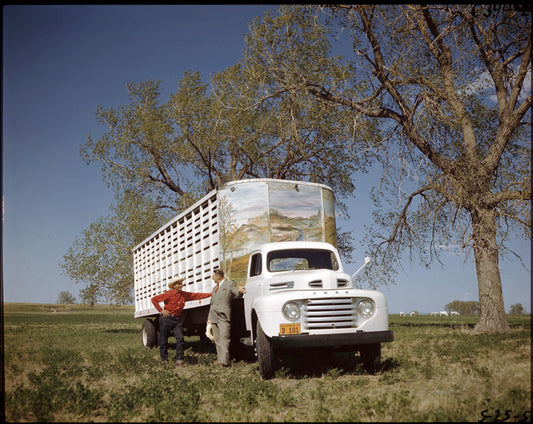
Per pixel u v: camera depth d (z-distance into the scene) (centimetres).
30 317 5016
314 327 849
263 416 603
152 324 1653
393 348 1278
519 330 1390
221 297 1070
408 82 1683
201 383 841
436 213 1612
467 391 663
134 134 2778
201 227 1306
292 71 1916
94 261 2714
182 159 2791
